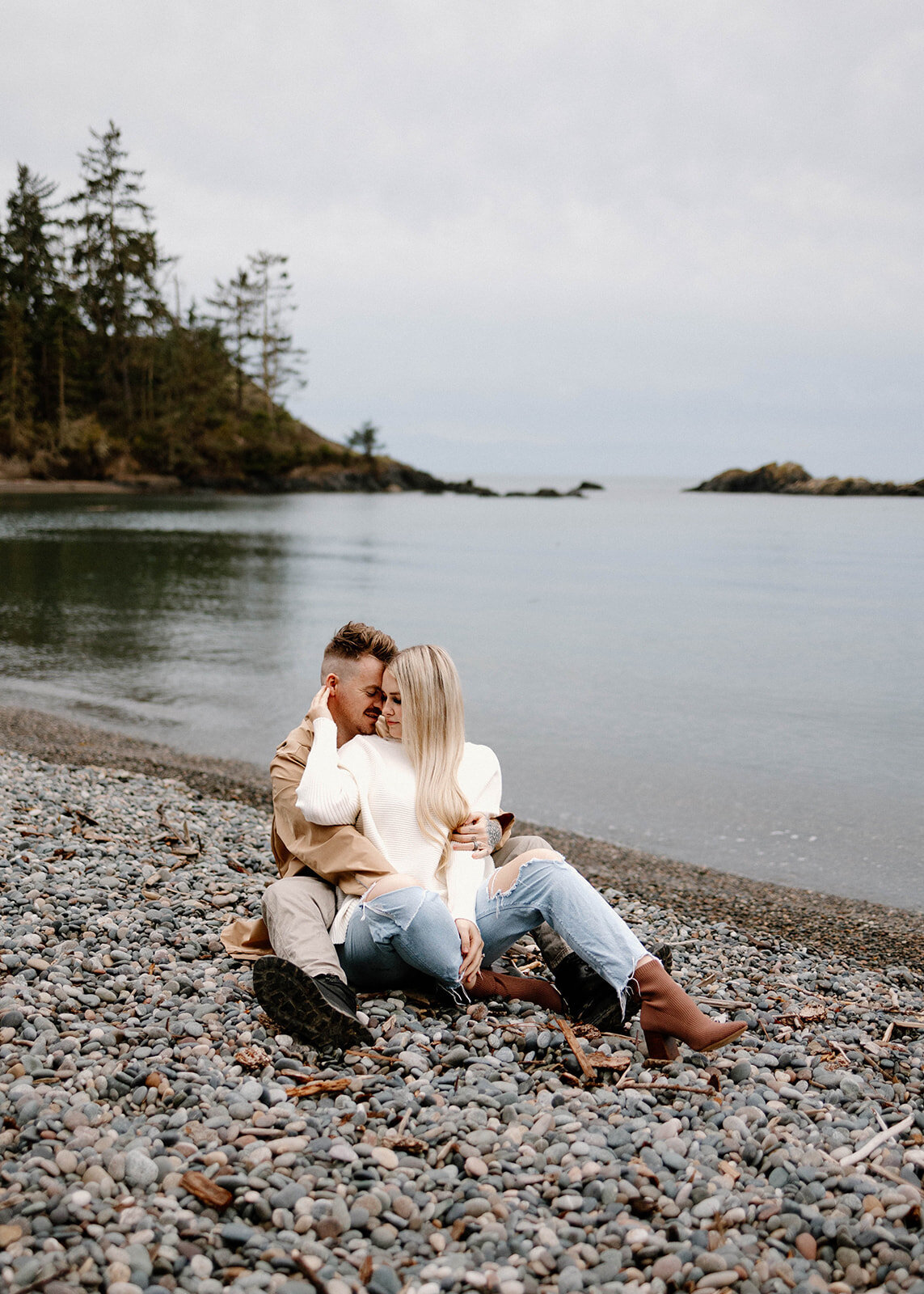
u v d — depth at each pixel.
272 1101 2.96
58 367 93.44
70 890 4.79
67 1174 2.52
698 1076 3.26
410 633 21.14
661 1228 2.45
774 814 9.10
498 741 11.89
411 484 124.19
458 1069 3.23
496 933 3.60
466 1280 2.20
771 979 4.64
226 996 3.70
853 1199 2.56
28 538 41.84
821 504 98.12
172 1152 2.64
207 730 11.60
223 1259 2.25
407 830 3.60
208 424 104.75
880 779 10.43
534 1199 2.53
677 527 65.19
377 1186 2.53
